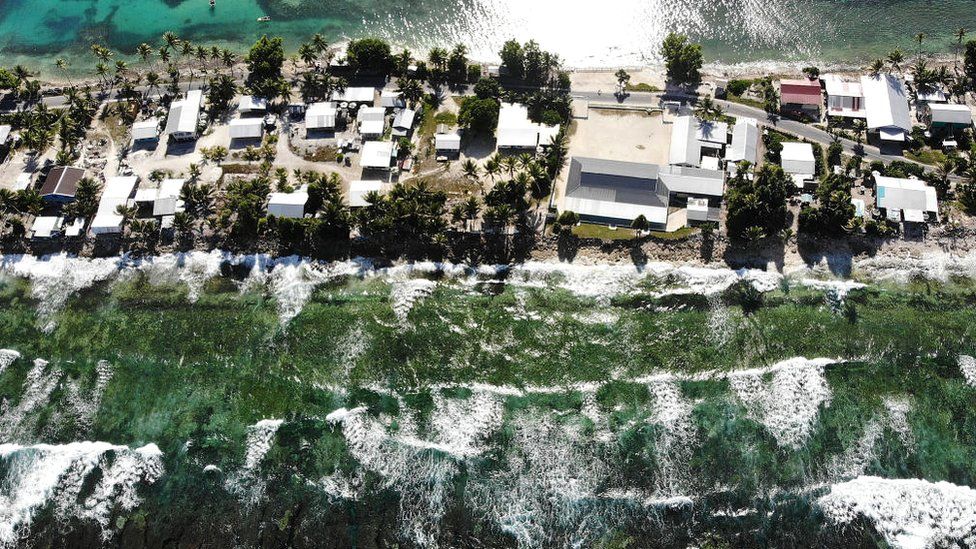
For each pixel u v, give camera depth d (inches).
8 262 6323.8
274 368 5620.1
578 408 5344.5
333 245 6210.6
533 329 5703.7
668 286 5851.4
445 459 5167.3
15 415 5516.7
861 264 5851.4
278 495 5088.6
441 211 6195.9
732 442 5152.6
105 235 6368.1
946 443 5098.4
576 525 4928.6
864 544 4785.9
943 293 5679.1
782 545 4815.5
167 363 5698.8
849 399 5280.5
